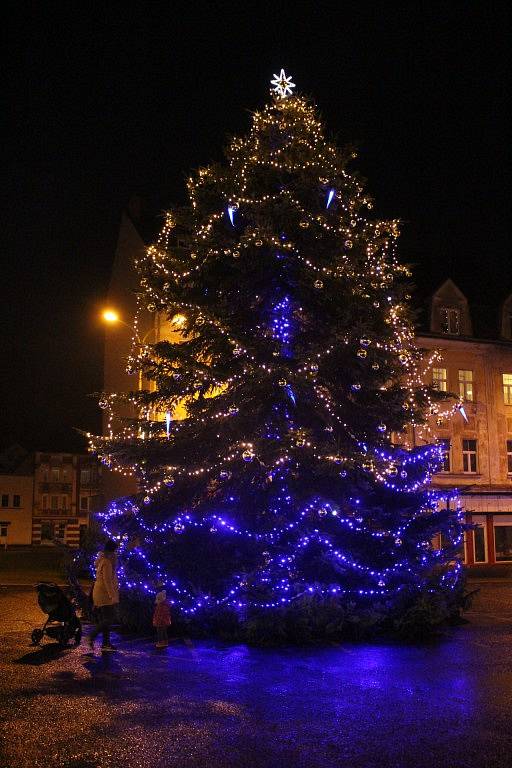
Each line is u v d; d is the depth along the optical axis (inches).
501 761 265.6
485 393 1392.7
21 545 2925.7
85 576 961.5
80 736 286.4
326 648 491.5
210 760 262.4
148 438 620.4
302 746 279.7
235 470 580.7
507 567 1302.9
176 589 537.0
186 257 662.5
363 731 299.6
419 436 1286.9
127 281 1314.0
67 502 3026.6
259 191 668.1
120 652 463.8
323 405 596.7
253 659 447.8
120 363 1310.3
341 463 545.3
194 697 349.1
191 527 563.8
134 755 265.7
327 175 650.2
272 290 631.2
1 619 599.8
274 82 687.1
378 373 621.0
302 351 588.4
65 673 396.5
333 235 634.8
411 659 454.3
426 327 1379.2
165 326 1128.8
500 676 405.1
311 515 557.3
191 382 629.6
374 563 560.4
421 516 597.6
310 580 553.0
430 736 294.0
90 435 631.8
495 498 1350.9
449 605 598.9
